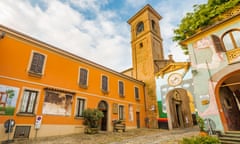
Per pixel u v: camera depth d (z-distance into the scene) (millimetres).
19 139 8906
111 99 16625
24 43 10789
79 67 14352
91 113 12898
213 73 9047
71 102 12602
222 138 7406
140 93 21297
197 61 9992
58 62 12664
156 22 27578
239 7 8922
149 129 17250
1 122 8547
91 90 14734
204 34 10109
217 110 8312
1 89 8938
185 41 11086
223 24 9242
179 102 22141
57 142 8641
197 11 11648
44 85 11148
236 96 11492
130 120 18125
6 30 9906
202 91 9234
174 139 9305
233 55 8445
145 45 24328
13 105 9234
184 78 17672
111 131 14703
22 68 10234
